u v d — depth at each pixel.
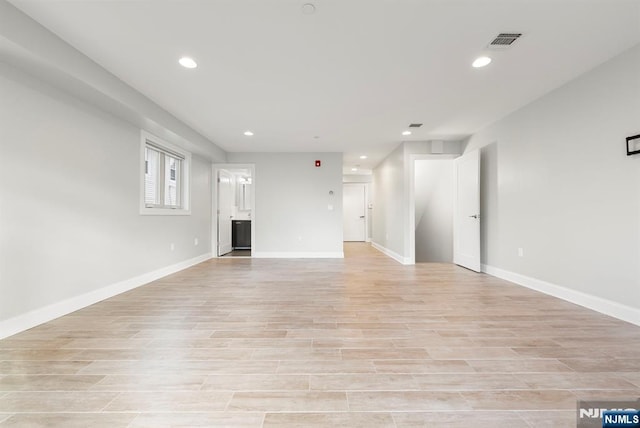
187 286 3.89
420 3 1.95
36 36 2.12
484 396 1.53
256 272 4.86
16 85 2.32
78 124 2.91
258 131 4.93
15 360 1.90
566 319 2.64
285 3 1.95
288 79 3.04
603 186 2.79
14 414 1.38
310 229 6.54
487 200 4.70
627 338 2.24
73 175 2.86
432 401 1.49
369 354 1.99
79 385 1.62
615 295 2.69
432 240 7.60
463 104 3.76
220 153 6.17
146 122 3.67
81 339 2.22
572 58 2.68
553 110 3.35
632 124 2.53
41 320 2.52
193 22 2.14
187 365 1.84
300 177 6.54
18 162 2.34
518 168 3.95
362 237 10.47
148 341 2.19
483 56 2.63
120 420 1.35
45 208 2.57
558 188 3.30
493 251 4.57
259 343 2.16
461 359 1.92
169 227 4.69
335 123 4.50
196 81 3.08
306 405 1.46
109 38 2.33
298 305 3.07
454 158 5.55
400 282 4.13
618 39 2.39
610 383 1.65
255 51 2.53
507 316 2.73
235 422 1.34
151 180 4.43
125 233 3.62
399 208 5.98
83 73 2.55
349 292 3.59
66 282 2.78
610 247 2.73
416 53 2.57
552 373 1.75
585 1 1.93
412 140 5.55
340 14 2.06
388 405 1.46
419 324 2.54
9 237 2.28
